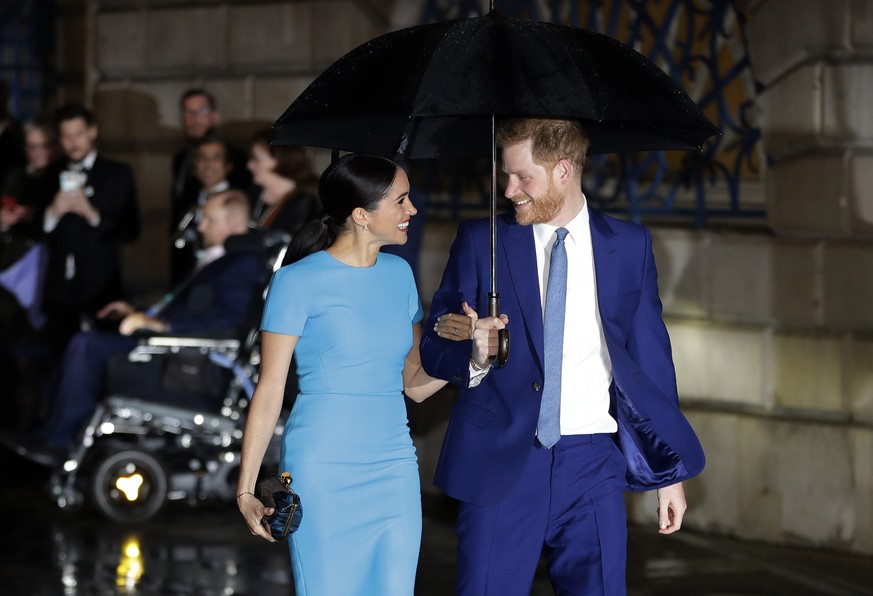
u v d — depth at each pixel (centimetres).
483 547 722
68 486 1380
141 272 1831
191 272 1641
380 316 724
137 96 1827
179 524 1372
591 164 1470
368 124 765
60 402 1391
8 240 1708
